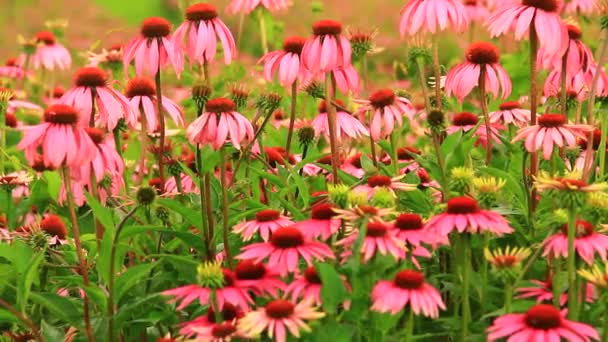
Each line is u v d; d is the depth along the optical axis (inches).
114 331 172.9
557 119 185.8
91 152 166.1
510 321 148.9
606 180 217.8
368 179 201.8
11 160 262.8
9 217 239.8
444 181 187.9
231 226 199.8
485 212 165.6
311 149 239.6
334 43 203.3
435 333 175.3
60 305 176.9
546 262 186.4
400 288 150.3
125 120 212.2
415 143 315.9
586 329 144.9
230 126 176.9
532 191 195.9
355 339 161.8
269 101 215.3
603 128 209.3
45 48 376.5
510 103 239.6
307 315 145.8
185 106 334.6
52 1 677.9
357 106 275.3
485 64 208.2
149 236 200.2
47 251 198.1
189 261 170.4
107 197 208.1
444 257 192.7
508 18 197.8
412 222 167.0
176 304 183.2
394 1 652.1
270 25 323.0
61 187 221.3
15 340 192.2
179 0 267.1
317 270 154.1
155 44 206.2
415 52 217.2
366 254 153.9
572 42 214.1
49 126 164.7
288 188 204.4
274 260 159.0
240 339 155.0
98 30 615.5
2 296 195.3
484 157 246.7
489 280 184.4
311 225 167.5
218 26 208.1
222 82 296.0
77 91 196.2
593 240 167.9
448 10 205.8
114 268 178.5
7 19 684.1
